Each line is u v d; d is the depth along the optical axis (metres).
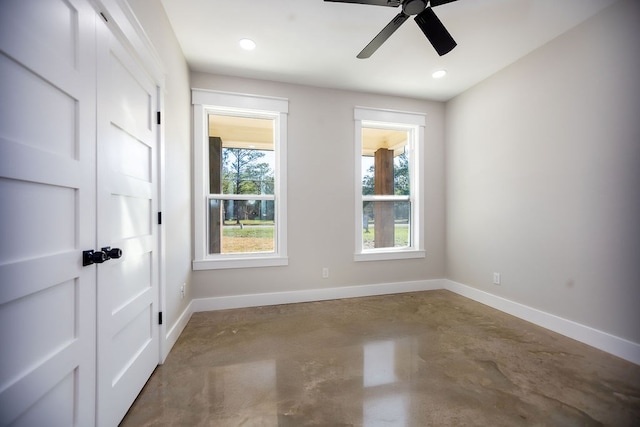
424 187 3.46
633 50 1.76
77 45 1.00
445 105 3.51
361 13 1.96
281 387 1.54
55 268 0.88
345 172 3.17
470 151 3.12
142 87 1.54
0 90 0.70
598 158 1.95
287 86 2.98
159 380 1.59
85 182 1.04
